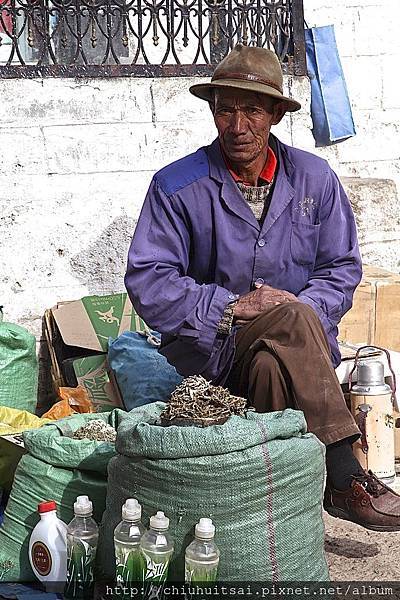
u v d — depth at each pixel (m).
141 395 6.31
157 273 4.79
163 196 4.91
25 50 7.81
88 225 7.34
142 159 7.39
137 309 4.84
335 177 5.12
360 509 4.36
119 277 7.42
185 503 3.88
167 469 3.88
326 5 8.55
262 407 4.39
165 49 8.28
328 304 4.89
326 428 4.30
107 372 6.73
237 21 7.65
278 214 4.91
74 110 7.26
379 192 7.89
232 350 4.68
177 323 4.72
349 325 6.71
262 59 4.78
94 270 7.38
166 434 3.88
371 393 5.45
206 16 7.58
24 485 4.58
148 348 6.50
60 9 7.32
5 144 7.16
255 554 3.87
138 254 4.84
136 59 7.40
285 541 3.93
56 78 7.23
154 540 3.84
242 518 3.87
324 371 4.32
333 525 5.10
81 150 7.29
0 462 5.12
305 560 3.99
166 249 4.88
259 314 4.62
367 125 8.70
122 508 3.92
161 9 7.54
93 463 4.47
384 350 5.89
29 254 7.26
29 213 7.24
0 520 4.95
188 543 3.90
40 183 7.24
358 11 8.60
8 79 7.14
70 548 4.20
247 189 4.95
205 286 4.75
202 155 5.01
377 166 8.77
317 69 8.38
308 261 5.02
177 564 3.92
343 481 4.39
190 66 7.47
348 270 5.07
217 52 7.68
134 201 7.40
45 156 7.23
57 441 4.54
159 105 7.39
